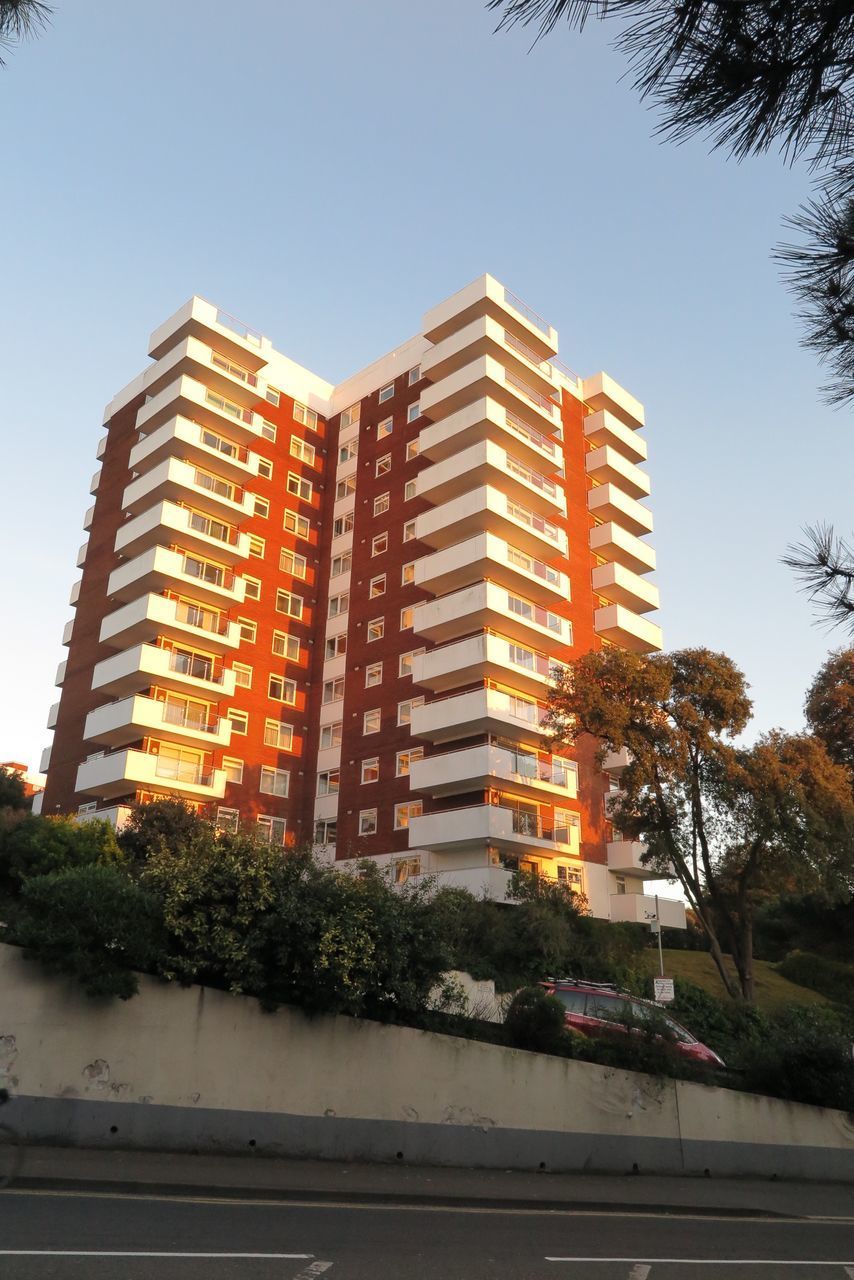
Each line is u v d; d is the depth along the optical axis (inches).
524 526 1590.8
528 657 1525.6
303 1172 494.9
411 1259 323.6
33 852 943.0
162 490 1656.0
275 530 1852.9
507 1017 679.7
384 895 637.9
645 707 1187.3
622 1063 673.0
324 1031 571.8
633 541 1854.1
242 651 1712.6
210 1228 346.0
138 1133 503.8
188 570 1617.9
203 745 1583.4
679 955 1552.7
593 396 1980.8
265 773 1672.0
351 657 1748.3
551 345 1824.6
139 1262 286.2
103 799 1547.7
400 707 1615.4
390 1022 598.5
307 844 732.7
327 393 2084.2
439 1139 579.5
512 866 1414.9
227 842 615.5
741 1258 384.8
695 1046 786.2
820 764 1213.1
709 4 147.9
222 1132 524.1
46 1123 484.1
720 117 159.9
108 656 1688.0
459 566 1537.9
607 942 1284.4
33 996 500.7
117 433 1946.4
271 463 1897.1
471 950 1104.8
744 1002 1027.3
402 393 1894.7
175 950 560.1
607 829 1609.3
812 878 1171.3
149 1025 525.7
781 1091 729.0
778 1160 688.4
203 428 1722.4
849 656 1850.4
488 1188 510.3
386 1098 574.9
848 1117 730.2
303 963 571.5
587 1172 614.5
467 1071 604.7
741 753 1198.9
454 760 1429.6
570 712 1231.5
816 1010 1052.5
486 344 1683.1
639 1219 472.4
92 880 542.9
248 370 1883.6
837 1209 566.3
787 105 158.9
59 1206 365.4
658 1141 650.2
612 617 1739.7
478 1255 341.1
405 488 1793.8
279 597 1811.0
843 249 199.5
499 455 1589.6
